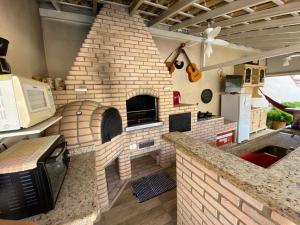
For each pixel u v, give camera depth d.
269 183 0.67
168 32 3.31
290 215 0.53
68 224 0.84
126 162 2.67
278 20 2.56
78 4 2.45
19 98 0.83
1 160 0.90
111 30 2.32
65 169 1.26
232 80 4.43
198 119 3.68
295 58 5.04
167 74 2.91
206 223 1.15
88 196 1.03
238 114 4.21
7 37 1.31
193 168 1.23
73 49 2.66
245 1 1.97
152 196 2.25
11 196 0.84
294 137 1.76
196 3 2.28
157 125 2.86
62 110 1.92
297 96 6.68
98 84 2.33
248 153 1.42
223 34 3.34
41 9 2.30
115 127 2.17
